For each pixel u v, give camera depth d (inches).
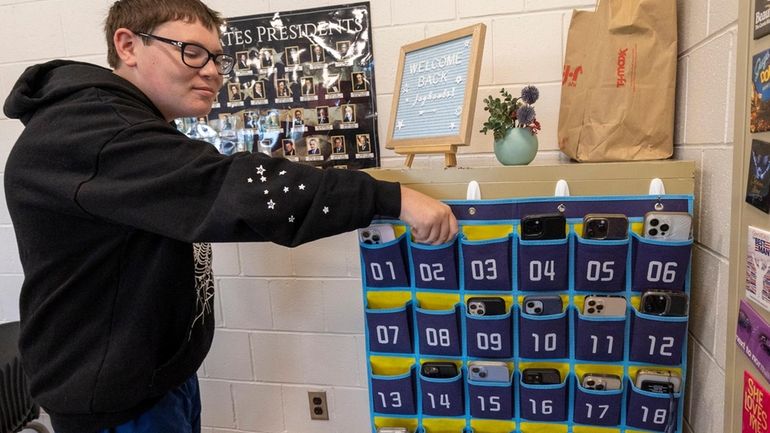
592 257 38.4
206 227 30.6
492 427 44.5
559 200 39.2
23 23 62.7
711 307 38.1
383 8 55.5
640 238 37.5
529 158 42.7
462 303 42.4
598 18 42.3
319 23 56.9
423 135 43.2
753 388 29.5
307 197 31.6
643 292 38.9
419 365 44.5
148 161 31.3
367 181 33.5
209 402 67.9
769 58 27.1
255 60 58.8
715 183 36.7
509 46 53.5
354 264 60.7
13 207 35.1
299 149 59.4
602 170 38.7
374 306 44.7
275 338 64.4
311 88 58.2
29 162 33.0
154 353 37.2
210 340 46.2
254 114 59.8
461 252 41.0
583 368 41.7
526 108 42.4
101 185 31.4
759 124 28.4
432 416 45.3
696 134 39.9
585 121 42.5
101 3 60.9
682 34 42.6
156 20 36.5
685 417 44.7
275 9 57.6
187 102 39.3
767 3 27.2
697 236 40.8
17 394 54.6
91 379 35.5
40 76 36.7
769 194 27.2
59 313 35.9
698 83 39.3
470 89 39.7
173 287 37.2
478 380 43.0
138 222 31.4
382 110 57.3
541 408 42.3
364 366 62.8
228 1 58.4
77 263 35.8
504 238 39.8
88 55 62.3
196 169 31.1
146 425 39.2
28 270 36.6
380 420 46.7
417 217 34.5
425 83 44.3
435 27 54.7
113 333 36.1
